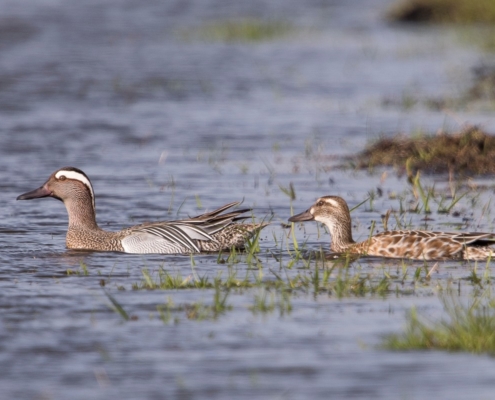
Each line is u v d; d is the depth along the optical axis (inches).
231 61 1486.2
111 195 727.1
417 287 480.7
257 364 383.2
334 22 1984.5
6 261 542.0
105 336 413.7
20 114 1069.8
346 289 474.6
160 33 1784.0
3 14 1952.5
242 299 464.8
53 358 389.7
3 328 423.2
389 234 555.8
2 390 360.5
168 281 487.2
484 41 1605.6
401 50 1594.5
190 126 1023.0
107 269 525.0
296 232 618.2
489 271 508.4
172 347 401.1
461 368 376.8
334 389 359.9
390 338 405.4
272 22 1882.4
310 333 416.2
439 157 823.7
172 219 655.1
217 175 802.2
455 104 1122.0
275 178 790.5
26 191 739.4
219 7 2170.3
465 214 657.0
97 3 2174.0
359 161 849.5
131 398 354.0
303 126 1023.6
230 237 573.3
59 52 1531.7
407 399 351.3
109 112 1093.8
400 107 1122.0
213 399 353.1
